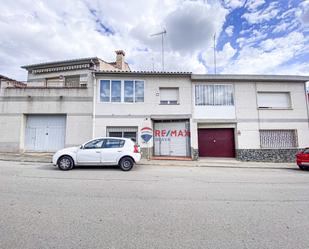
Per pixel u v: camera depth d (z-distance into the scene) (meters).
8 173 7.81
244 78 14.41
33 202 4.64
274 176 8.74
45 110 14.23
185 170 9.95
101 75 14.23
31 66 17.44
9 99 14.27
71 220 3.72
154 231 3.38
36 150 14.29
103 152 9.05
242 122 14.39
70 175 7.79
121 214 4.07
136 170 9.50
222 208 4.55
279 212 4.36
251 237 3.22
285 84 14.84
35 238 3.04
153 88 14.40
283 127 14.40
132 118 14.05
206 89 14.66
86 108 14.26
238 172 9.77
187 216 4.05
